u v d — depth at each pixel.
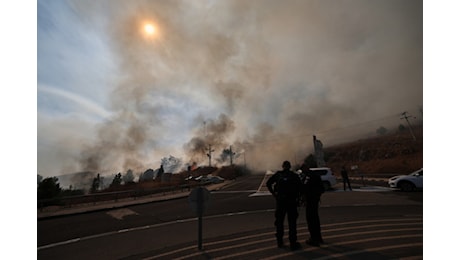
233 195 15.84
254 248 4.71
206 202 5.06
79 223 9.03
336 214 7.52
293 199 4.64
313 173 4.87
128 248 5.39
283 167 4.88
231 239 5.48
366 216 7.02
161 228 7.23
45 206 14.70
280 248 4.59
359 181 21.58
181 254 4.69
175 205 12.70
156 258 4.60
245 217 8.06
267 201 11.81
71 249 5.61
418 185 12.03
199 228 4.96
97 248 5.57
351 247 4.42
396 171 36.00
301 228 6.11
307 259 3.98
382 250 4.21
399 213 7.28
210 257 4.41
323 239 4.98
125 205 13.67
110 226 8.06
